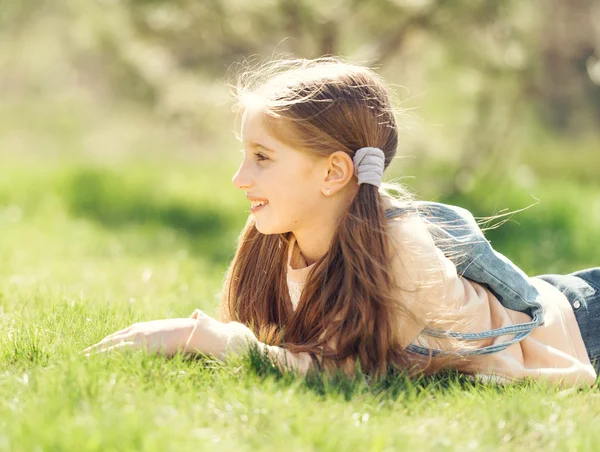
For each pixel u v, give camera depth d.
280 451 1.86
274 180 2.53
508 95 9.10
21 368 2.43
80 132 17.25
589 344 2.94
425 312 2.54
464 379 2.62
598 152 16.66
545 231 8.01
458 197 9.01
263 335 2.68
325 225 2.62
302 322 2.65
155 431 1.89
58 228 8.15
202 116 9.11
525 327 2.71
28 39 16.98
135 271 5.64
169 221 9.24
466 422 2.18
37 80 18.20
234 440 1.96
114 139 16.17
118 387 2.21
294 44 8.07
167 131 11.09
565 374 2.70
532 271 6.65
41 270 5.31
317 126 2.51
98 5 8.57
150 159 14.85
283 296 2.76
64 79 17.77
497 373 2.64
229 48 8.46
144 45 8.60
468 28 8.10
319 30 7.72
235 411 2.10
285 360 2.47
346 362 2.52
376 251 2.49
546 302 2.88
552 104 17.88
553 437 2.11
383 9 7.75
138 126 15.80
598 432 2.12
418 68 8.97
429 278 2.52
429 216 2.76
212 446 1.87
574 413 2.29
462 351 2.62
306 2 7.51
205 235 8.73
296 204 2.55
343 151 2.55
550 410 2.29
